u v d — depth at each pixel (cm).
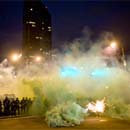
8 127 1197
